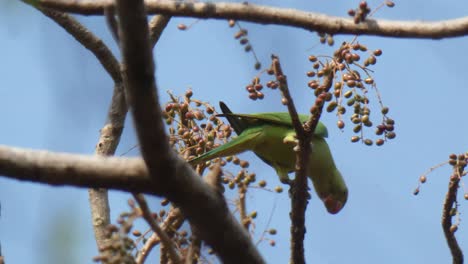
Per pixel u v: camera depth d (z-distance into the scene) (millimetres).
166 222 8445
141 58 5719
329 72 9484
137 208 6457
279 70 8656
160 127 5949
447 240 9969
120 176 6137
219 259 6723
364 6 8641
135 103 5852
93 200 10289
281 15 8711
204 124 10352
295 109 9141
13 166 6043
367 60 9961
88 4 8930
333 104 9539
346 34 8773
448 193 9852
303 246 9383
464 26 8539
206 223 6438
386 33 8672
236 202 8359
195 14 8812
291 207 9422
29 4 5910
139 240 8367
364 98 10070
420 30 8641
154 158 6039
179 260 6746
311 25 8719
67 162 6098
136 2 5551
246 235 6574
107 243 6418
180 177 6180
